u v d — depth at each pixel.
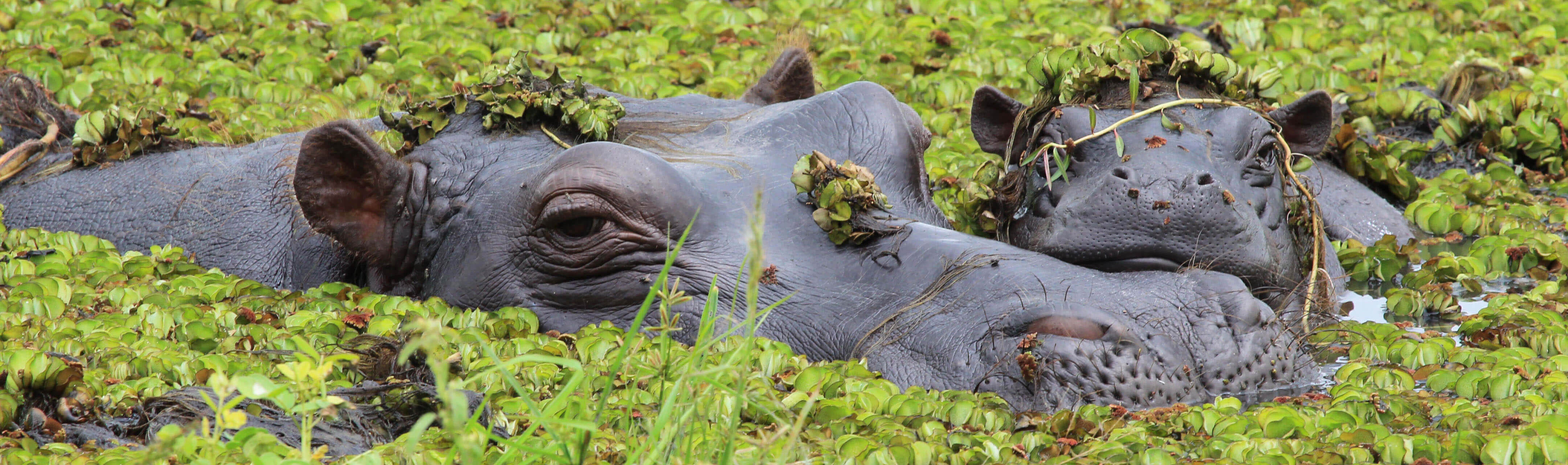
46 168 12.33
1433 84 18.30
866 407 7.13
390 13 20.47
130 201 11.24
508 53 17.92
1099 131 9.17
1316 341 8.80
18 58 16.62
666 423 5.79
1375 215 13.36
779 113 9.60
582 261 8.46
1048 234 8.64
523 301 8.67
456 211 9.06
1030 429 6.78
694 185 8.49
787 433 6.48
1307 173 13.68
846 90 9.84
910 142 9.66
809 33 20.17
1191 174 8.53
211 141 12.87
